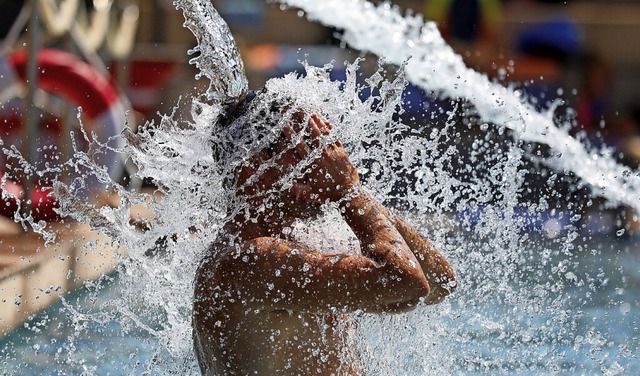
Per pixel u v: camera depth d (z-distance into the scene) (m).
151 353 10.62
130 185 17.11
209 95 6.82
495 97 13.06
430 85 13.31
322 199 6.42
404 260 6.15
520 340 10.25
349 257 6.23
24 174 16.36
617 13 31.58
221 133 6.66
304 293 6.22
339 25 13.65
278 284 6.24
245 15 32.16
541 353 10.12
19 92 19.91
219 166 6.71
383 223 6.36
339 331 6.64
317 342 6.50
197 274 6.68
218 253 6.54
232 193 6.60
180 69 26.17
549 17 29.23
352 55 26.16
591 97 26.31
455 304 9.91
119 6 25.66
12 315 11.52
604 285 14.95
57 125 20.52
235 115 6.66
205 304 6.54
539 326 10.80
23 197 16.36
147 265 8.05
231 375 6.50
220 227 6.94
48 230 15.53
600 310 13.30
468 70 13.25
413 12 28.39
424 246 6.85
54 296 12.75
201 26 6.65
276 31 32.19
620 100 30.14
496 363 9.55
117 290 13.24
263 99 6.59
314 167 6.41
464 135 14.74
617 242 18.72
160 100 25.56
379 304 6.17
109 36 24.39
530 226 13.66
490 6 27.00
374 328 7.08
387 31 13.46
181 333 8.07
